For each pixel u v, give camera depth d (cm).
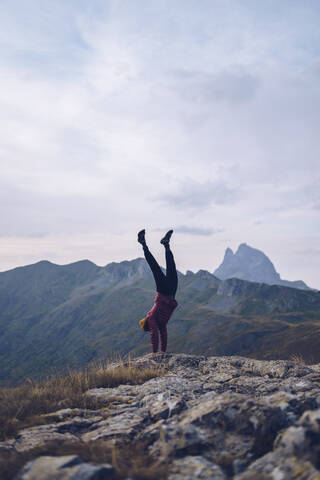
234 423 430
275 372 870
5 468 362
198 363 988
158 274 1070
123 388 760
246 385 752
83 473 322
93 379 832
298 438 354
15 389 757
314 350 10694
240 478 336
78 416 577
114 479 328
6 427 506
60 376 907
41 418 559
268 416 425
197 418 446
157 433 447
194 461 369
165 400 577
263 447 395
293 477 317
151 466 371
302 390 682
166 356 1040
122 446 428
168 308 1088
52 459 354
